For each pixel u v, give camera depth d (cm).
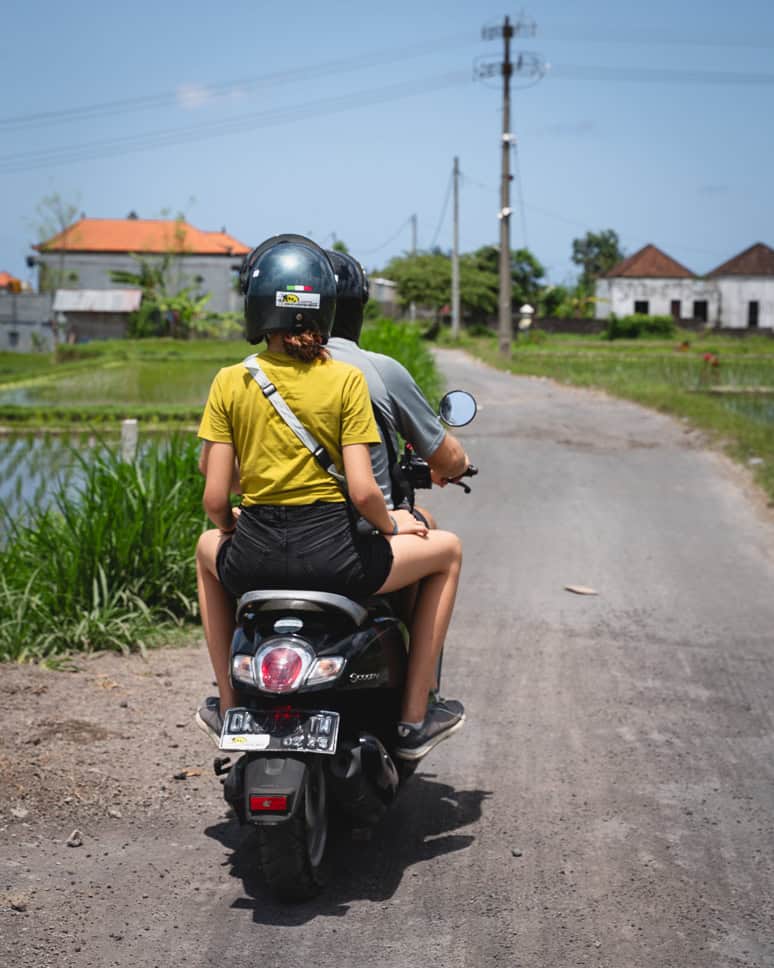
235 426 358
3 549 771
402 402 395
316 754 338
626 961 323
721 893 366
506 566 861
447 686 584
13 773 446
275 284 352
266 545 349
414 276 7612
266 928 340
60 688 563
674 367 3850
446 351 5541
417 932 339
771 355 5225
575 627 701
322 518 349
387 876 378
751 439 1567
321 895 363
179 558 712
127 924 340
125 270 8100
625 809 434
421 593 392
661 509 1116
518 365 3569
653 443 1623
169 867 380
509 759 487
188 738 503
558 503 1143
